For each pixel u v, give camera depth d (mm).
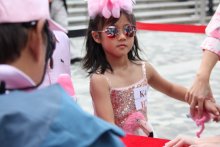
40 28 1061
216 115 2184
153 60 8070
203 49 2287
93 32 2395
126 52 2375
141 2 14914
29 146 873
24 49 1058
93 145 929
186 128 4570
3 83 1026
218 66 7211
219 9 2275
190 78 6645
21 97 940
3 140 875
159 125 4703
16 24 1046
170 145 1873
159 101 5574
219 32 2232
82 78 6680
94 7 2363
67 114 924
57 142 886
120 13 2324
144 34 11375
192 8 15234
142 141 1957
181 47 9445
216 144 1850
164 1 15227
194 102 2205
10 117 884
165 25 5945
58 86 990
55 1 7227
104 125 951
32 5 1058
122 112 2402
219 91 5848
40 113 904
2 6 1035
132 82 2441
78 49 9078
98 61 2400
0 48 1036
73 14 13234
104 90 2342
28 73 1071
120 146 964
